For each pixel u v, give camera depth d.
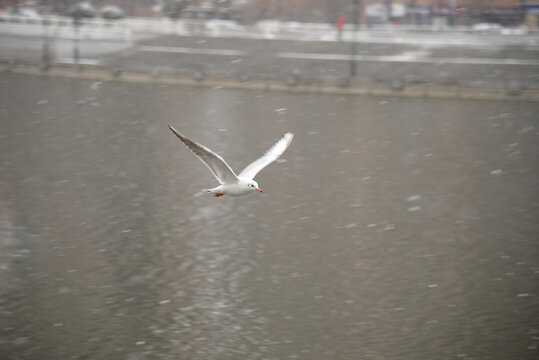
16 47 82.06
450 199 37.56
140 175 40.75
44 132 50.84
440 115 58.66
